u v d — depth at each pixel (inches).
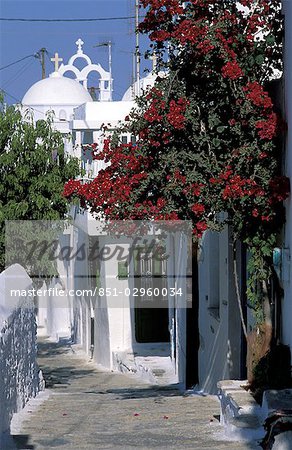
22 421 481.4
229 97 478.6
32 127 748.0
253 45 474.3
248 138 476.7
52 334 1386.6
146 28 490.6
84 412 523.2
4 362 451.5
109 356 998.4
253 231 482.9
